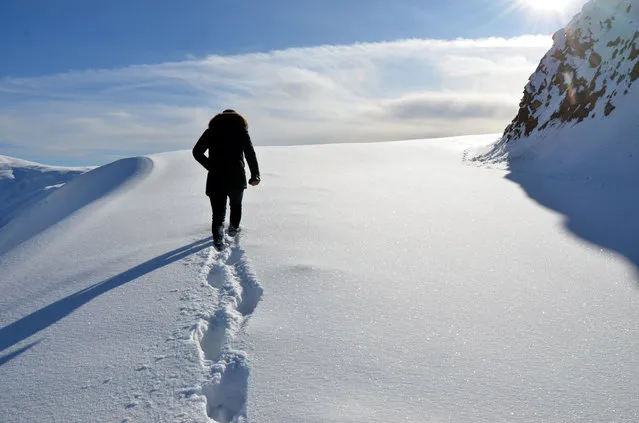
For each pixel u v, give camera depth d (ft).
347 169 35.83
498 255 13.46
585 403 6.63
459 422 6.25
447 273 12.12
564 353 8.06
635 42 30.14
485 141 55.83
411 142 55.98
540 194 22.21
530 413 6.42
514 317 9.52
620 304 10.03
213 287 11.84
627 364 7.65
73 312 11.09
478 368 7.62
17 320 11.36
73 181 36.83
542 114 36.83
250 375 7.54
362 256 13.65
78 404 7.25
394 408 6.58
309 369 7.67
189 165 36.55
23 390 7.87
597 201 19.83
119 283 12.69
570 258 13.02
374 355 8.09
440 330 8.99
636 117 26.81
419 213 19.11
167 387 7.48
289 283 11.59
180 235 17.43
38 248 17.85
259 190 26.23
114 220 20.72
